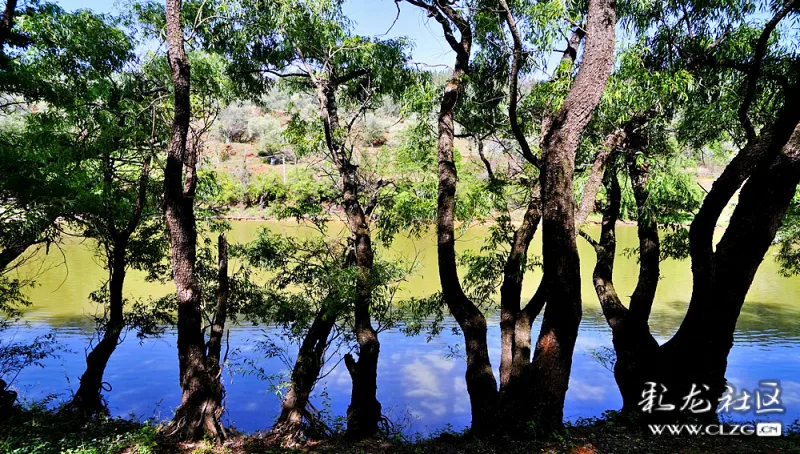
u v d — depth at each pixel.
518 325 5.53
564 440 4.84
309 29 7.40
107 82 8.12
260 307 8.59
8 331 12.24
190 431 6.09
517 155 8.62
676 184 7.16
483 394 5.21
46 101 8.22
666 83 5.38
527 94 7.34
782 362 10.92
